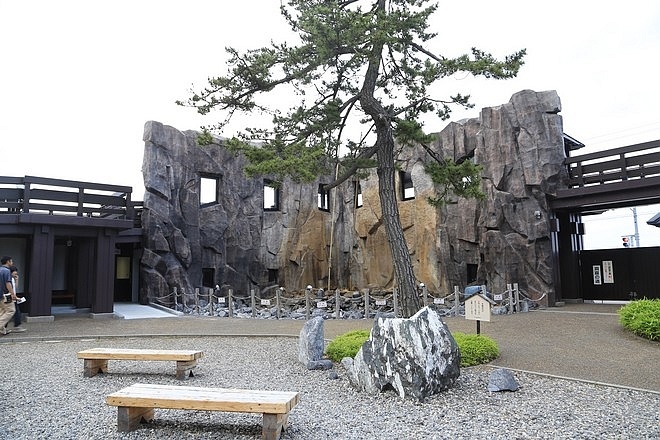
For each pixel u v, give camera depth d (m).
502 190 17.67
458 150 19.00
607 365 7.51
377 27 9.12
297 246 22.95
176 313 16.91
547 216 16.92
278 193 23.45
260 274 22.36
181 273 20.02
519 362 7.80
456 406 5.62
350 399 6.03
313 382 6.98
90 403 5.84
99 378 7.27
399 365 6.04
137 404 4.68
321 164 10.55
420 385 5.85
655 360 7.79
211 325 13.62
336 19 8.93
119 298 21.72
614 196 15.49
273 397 4.66
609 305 16.34
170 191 20.48
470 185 10.75
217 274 21.36
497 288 17.36
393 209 9.91
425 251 19.58
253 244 22.33
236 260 21.84
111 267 15.74
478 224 18.27
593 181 16.41
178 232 20.28
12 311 11.70
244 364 8.35
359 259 22.48
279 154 10.18
